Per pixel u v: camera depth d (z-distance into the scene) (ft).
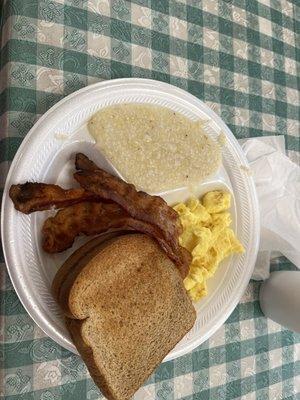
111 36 0.94
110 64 0.94
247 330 1.13
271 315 1.12
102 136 0.85
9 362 0.80
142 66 0.99
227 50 1.13
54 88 0.87
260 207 1.09
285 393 1.19
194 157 0.97
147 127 0.91
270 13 1.24
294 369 1.22
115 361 0.78
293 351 1.22
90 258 0.77
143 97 0.89
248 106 1.16
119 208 0.81
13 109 0.82
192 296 0.94
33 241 0.78
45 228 0.79
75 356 0.88
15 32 0.83
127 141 0.89
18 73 0.83
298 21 1.31
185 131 0.95
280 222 1.09
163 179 0.93
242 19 1.17
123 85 0.87
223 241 0.98
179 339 0.88
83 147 0.85
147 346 0.83
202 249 0.93
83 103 0.82
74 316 0.74
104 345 0.77
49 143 0.79
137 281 0.81
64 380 0.86
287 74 1.26
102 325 0.77
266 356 1.16
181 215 0.93
